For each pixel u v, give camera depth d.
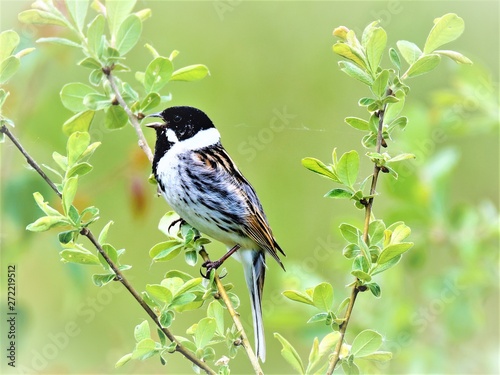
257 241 9.81
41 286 11.41
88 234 6.89
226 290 7.75
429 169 11.34
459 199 14.95
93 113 8.17
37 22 7.77
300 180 14.52
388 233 6.81
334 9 14.67
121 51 8.02
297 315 10.27
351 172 6.79
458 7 14.78
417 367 10.62
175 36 14.39
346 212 14.50
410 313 10.69
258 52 14.54
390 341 10.62
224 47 14.53
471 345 12.03
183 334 13.68
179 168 9.62
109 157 12.73
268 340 13.59
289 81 14.59
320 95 14.55
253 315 9.87
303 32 14.67
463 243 10.93
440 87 14.57
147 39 14.32
